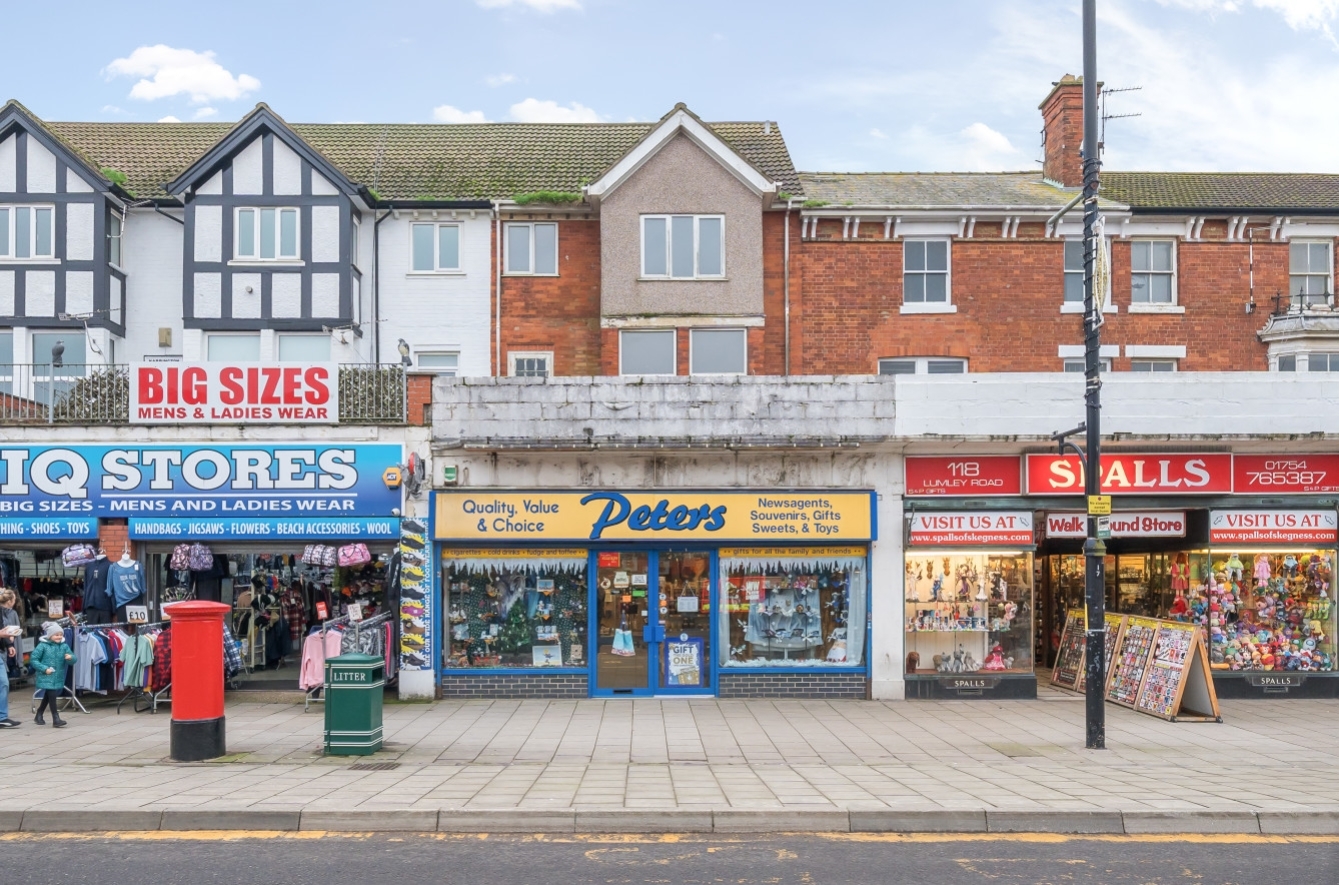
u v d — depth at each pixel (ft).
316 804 27.37
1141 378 47.78
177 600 48.44
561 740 37.91
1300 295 66.18
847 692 48.26
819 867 23.58
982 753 35.73
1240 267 66.69
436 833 26.23
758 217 63.72
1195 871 23.56
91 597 47.06
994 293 65.36
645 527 47.67
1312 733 40.11
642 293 63.16
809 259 65.00
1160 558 52.26
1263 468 48.60
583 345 66.03
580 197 65.31
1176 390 47.70
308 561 48.32
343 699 34.73
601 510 47.70
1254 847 25.63
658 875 22.90
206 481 47.93
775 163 70.23
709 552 48.62
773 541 48.03
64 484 47.78
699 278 63.31
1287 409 47.78
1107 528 37.50
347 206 64.23
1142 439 47.24
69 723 41.14
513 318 66.13
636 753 35.47
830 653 48.55
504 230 67.05
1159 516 50.42
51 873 22.89
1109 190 72.02
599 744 37.14
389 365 49.49
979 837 26.32
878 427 47.42
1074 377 47.70
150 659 43.78
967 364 65.00
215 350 64.34
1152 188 72.84
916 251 65.87
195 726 33.65
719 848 25.07
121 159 71.36
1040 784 30.60
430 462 48.08
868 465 48.39
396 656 48.29
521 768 32.63
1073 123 73.05
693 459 48.24
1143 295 66.85
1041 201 67.26
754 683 48.26
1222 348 66.08
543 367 66.08
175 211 65.82
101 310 62.90
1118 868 23.73
